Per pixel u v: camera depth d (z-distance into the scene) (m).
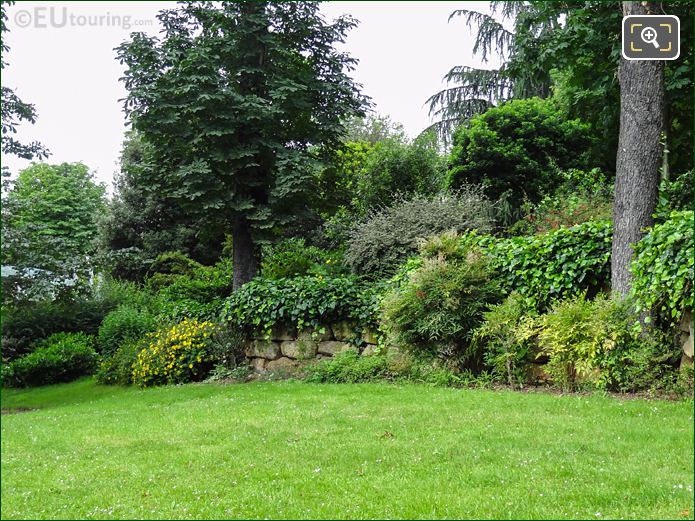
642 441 4.48
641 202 6.74
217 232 12.83
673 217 5.91
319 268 11.97
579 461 4.18
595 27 9.08
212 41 10.90
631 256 6.68
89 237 28.45
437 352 7.69
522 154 14.49
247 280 11.69
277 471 4.41
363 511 3.59
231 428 5.76
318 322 9.31
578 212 10.23
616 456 4.25
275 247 14.60
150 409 7.30
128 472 4.62
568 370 6.62
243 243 11.78
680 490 3.54
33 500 4.09
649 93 6.88
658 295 5.99
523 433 4.89
